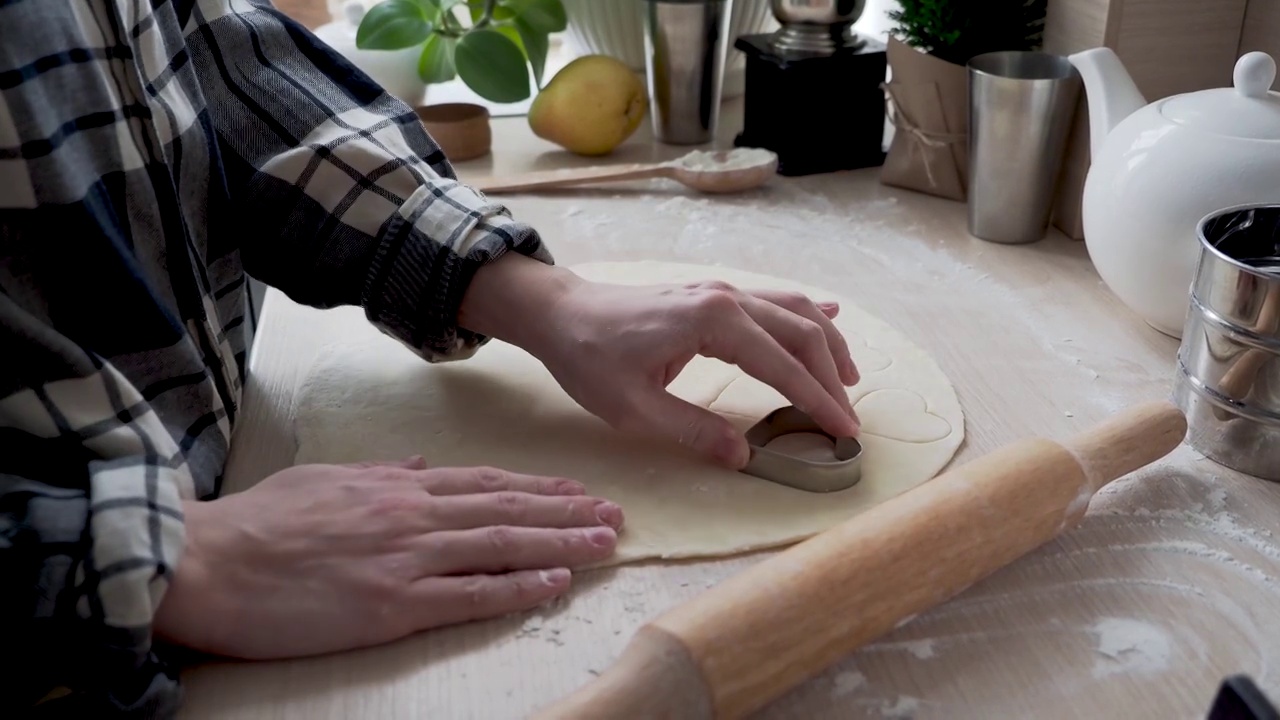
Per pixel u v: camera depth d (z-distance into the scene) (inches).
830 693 21.3
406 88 50.9
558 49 65.2
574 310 27.8
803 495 26.5
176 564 20.8
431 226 29.0
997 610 23.3
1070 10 39.8
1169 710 20.8
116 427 21.9
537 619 23.1
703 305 26.5
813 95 45.2
